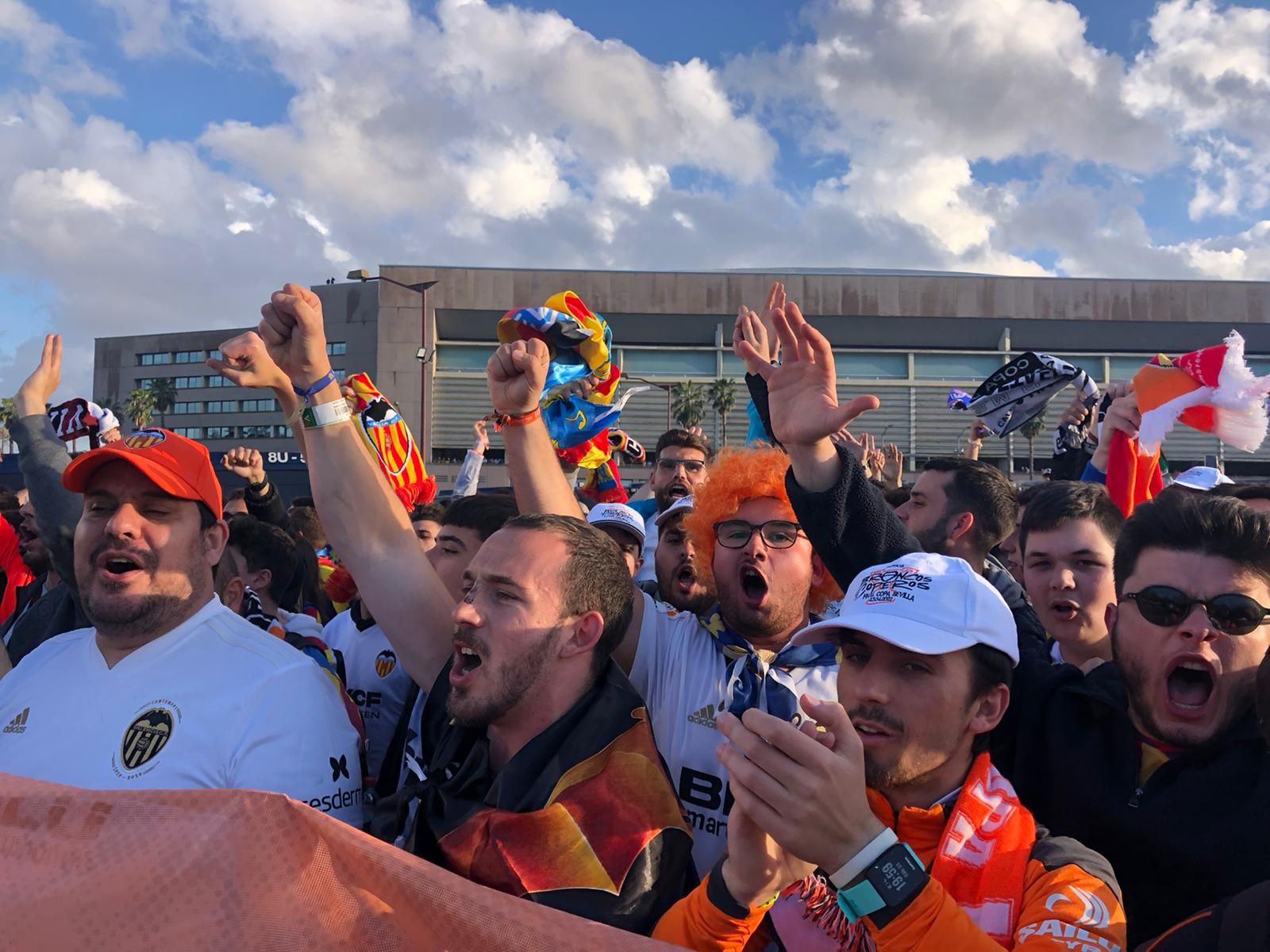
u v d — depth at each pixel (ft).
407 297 215.51
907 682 6.10
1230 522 6.55
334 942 5.17
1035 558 9.99
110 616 7.98
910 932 4.78
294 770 7.53
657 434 216.95
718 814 8.09
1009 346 226.79
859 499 7.80
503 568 7.16
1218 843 6.23
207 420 269.85
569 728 7.08
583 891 6.24
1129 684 6.87
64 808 5.72
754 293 223.51
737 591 8.79
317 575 18.11
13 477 39.04
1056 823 7.07
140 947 5.36
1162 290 226.38
